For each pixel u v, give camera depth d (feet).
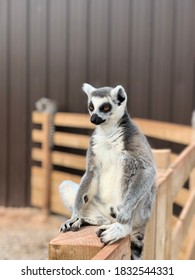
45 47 24.99
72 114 24.30
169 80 23.45
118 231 7.03
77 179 23.72
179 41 23.21
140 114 23.93
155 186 8.87
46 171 24.61
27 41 25.16
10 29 25.25
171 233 11.82
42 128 24.76
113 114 8.33
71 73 24.80
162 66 23.52
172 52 23.32
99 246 6.68
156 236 9.91
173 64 23.34
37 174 25.27
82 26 24.49
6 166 25.88
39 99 25.27
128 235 7.43
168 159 11.82
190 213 15.51
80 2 24.43
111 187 8.29
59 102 25.03
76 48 24.64
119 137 8.30
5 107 25.68
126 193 7.89
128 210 7.54
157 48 23.57
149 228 9.15
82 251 6.70
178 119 23.38
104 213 8.37
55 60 24.95
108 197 8.32
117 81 24.17
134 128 8.50
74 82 24.79
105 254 6.36
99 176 8.46
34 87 25.32
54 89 25.05
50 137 24.61
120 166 8.13
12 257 18.62
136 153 8.11
